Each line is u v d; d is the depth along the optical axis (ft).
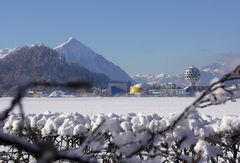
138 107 144.25
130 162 5.26
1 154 11.20
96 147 5.64
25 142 3.01
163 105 153.69
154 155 5.49
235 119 18.92
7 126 21.61
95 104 174.81
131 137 5.52
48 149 2.76
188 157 6.30
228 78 3.88
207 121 25.20
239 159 16.85
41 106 159.84
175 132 6.38
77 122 25.91
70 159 3.29
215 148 11.16
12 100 2.85
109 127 6.69
